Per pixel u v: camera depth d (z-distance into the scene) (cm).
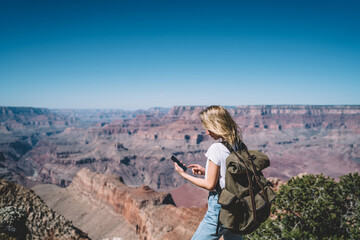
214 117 338
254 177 311
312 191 991
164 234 4809
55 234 1678
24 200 1967
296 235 805
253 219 300
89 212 10088
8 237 668
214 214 343
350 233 833
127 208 8656
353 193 970
